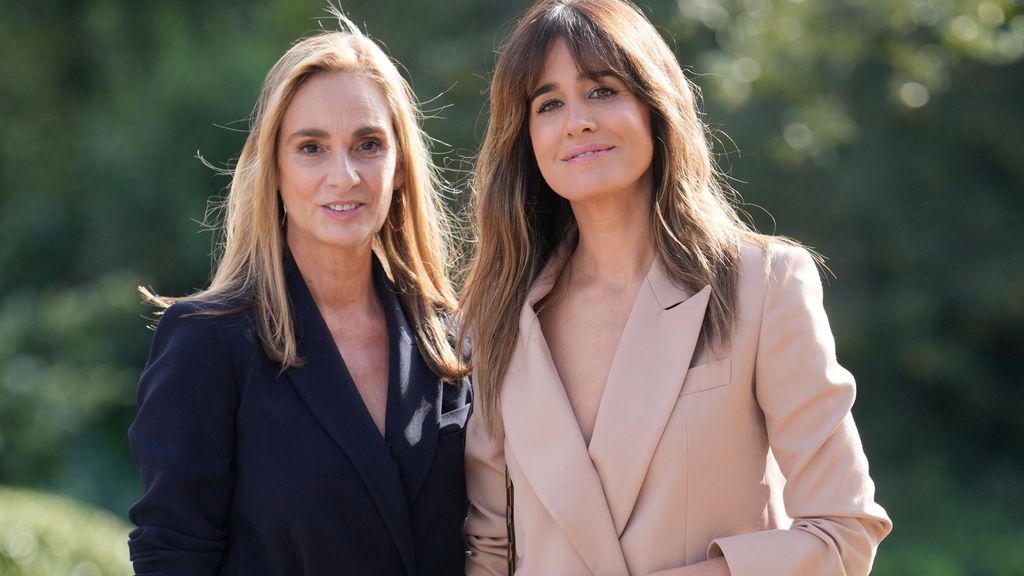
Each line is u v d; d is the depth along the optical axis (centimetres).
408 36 1366
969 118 1444
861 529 325
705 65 1237
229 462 359
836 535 323
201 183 1747
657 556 335
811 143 1262
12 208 1939
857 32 1256
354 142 376
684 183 352
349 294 391
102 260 1789
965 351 1562
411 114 398
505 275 376
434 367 394
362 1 1435
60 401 1438
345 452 362
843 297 1430
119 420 1725
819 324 337
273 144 376
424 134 453
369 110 378
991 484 1600
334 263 385
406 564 369
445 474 383
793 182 1359
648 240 362
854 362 1536
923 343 1494
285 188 379
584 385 357
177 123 1733
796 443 332
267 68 1728
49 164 1944
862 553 326
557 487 345
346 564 361
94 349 1612
